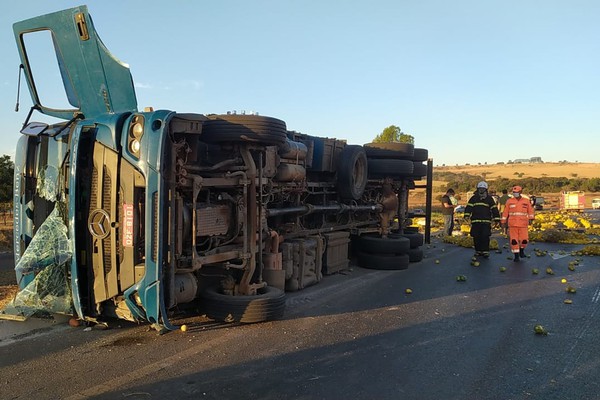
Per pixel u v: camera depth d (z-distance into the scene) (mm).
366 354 5609
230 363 5223
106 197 5863
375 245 11844
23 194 6652
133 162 5668
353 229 12297
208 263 6312
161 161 5539
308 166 9859
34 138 6680
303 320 7027
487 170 108750
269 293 7180
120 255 5844
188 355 5438
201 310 6883
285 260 8797
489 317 7367
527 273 11516
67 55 6934
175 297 6008
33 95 7234
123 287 5852
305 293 8977
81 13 6625
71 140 5930
